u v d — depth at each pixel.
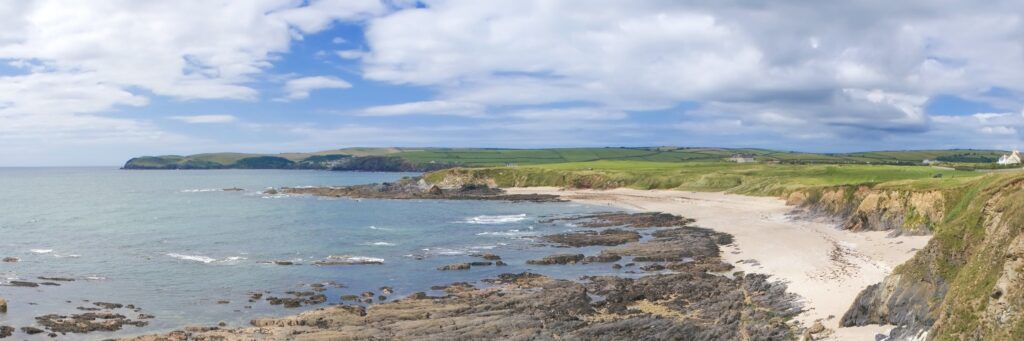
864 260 49.62
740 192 120.88
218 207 122.56
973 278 25.03
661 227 86.00
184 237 77.56
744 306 39.59
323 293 48.41
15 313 41.88
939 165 129.50
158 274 54.78
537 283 50.56
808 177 118.06
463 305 43.03
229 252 66.25
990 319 22.70
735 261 56.69
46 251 66.69
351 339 34.91
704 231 77.56
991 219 28.41
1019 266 22.77
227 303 45.19
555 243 73.06
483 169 170.88
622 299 43.94
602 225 90.12
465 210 115.69
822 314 35.06
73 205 129.62
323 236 78.62
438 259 62.50
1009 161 118.75
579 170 163.00
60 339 36.56
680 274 51.66
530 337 33.97
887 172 111.19
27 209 120.06
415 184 169.62
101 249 68.06
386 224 92.44
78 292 48.09
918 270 30.28
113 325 39.09
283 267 58.12
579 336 34.22
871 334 29.53
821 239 63.44
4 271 55.75
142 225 90.94
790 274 46.97
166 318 41.31
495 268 58.03
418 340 34.16
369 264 59.62
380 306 43.06
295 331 37.22
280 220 97.62
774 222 81.88
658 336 33.59
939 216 58.38
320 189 165.75
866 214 68.19
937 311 27.08
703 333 33.28
